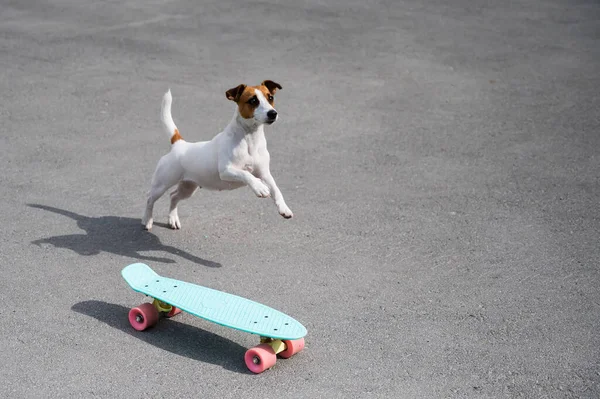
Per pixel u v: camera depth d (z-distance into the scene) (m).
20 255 6.23
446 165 8.41
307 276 6.04
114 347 5.02
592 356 4.98
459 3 15.38
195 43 12.48
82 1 14.70
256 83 10.84
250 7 14.55
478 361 4.93
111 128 9.23
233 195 7.63
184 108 9.88
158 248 6.50
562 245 6.58
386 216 7.17
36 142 8.73
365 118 9.80
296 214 7.20
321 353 5.00
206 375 4.75
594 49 12.70
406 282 5.96
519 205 7.41
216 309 5.05
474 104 10.34
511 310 5.55
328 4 14.95
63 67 11.27
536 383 4.70
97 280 5.90
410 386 4.67
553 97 10.59
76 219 6.96
